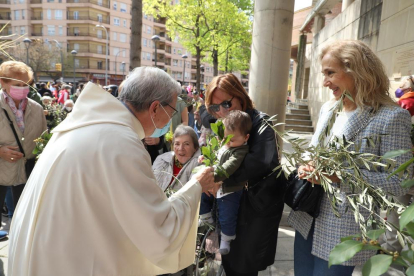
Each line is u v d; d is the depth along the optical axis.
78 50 54.19
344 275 1.71
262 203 1.94
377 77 1.59
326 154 1.49
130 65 5.95
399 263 0.85
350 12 7.92
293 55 20.52
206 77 74.50
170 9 16.86
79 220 1.14
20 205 1.33
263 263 2.08
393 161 1.33
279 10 4.07
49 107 3.86
